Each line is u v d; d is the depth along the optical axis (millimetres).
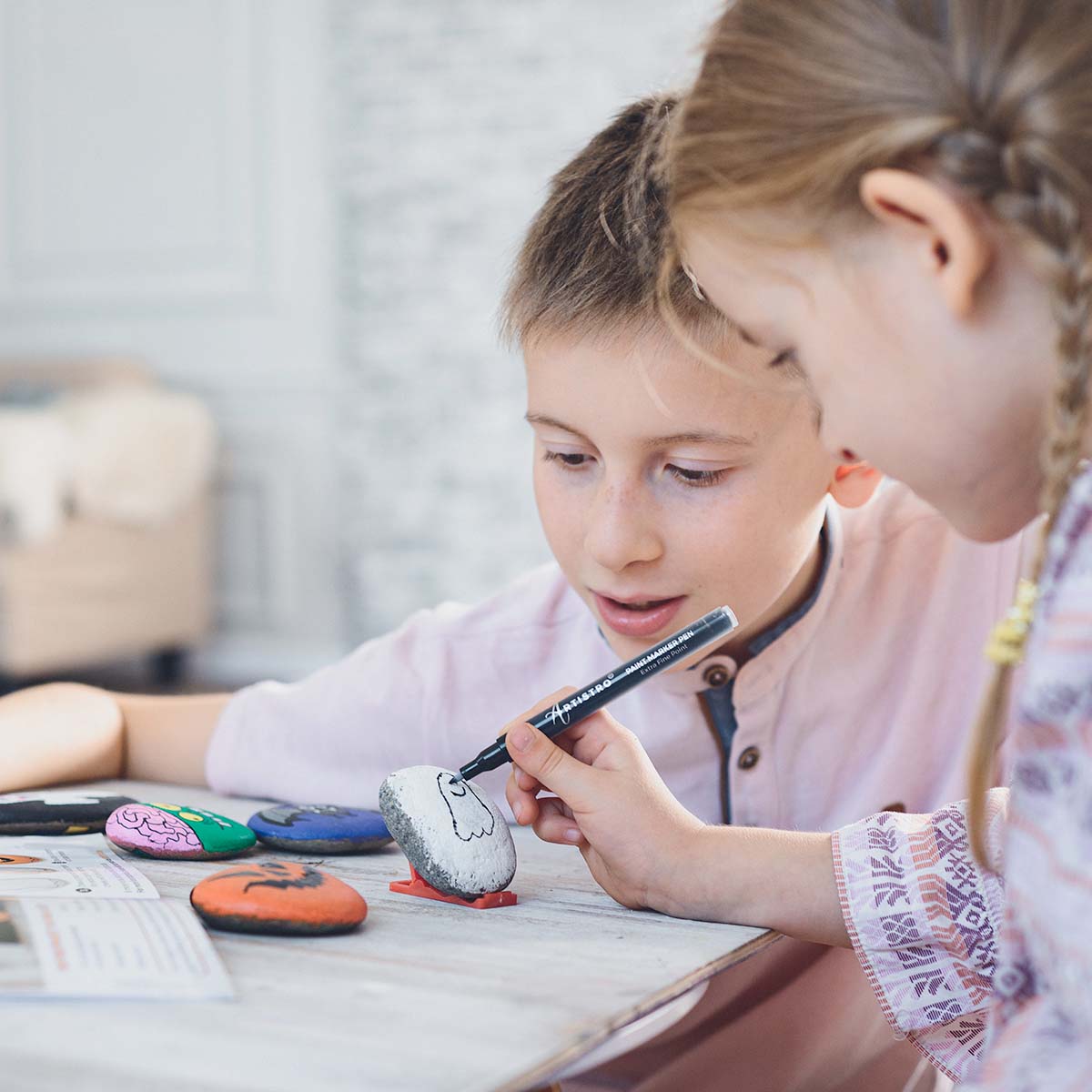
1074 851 439
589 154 772
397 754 883
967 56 469
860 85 488
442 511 3809
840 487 768
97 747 901
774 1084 825
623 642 751
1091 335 440
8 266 4258
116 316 4121
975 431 492
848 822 871
